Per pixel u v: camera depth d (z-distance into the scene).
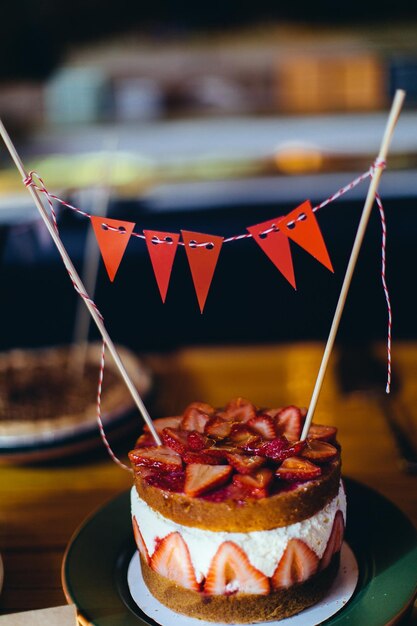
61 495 1.63
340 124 4.31
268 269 3.91
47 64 4.76
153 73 4.79
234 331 4.02
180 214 3.77
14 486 1.68
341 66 4.62
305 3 4.72
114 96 4.68
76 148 4.30
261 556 1.17
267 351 2.33
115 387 2.01
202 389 2.09
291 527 1.18
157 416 1.93
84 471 1.73
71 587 1.28
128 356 2.21
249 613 1.21
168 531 1.21
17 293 3.75
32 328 3.86
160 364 2.28
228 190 3.83
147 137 4.34
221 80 4.82
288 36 4.78
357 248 1.16
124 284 3.87
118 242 1.25
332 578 1.28
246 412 1.38
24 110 4.61
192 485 1.18
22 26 4.67
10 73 4.68
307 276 3.93
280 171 4.02
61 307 3.83
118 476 1.70
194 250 1.25
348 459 1.70
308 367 2.19
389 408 1.91
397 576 1.27
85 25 4.80
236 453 1.23
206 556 1.18
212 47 4.83
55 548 1.45
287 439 1.29
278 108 4.63
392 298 3.92
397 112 1.07
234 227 3.78
